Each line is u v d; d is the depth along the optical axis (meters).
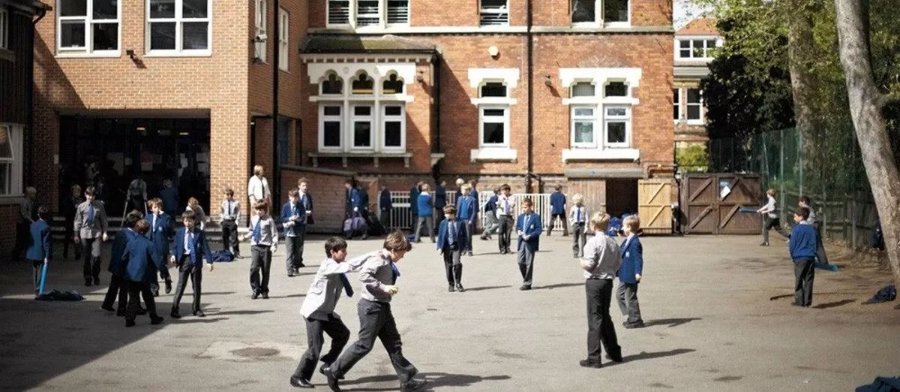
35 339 14.00
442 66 37.81
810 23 28.14
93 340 13.97
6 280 20.92
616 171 36.72
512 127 37.69
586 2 37.78
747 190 35.75
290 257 21.61
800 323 15.48
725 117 52.34
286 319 15.92
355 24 38.03
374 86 36.56
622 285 15.39
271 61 32.94
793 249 17.31
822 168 29.06
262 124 33.12
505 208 28.00
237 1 30.05
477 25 37.66
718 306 17.39
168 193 28.73
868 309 16.86
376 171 36.84
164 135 33.16
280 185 33.94
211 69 30.16
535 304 17.84
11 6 26.25
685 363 12.41
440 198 34.38
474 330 15.09
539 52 37.62
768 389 10.94
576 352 13.27
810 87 29.28
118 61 30.36
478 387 11.11
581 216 26.52
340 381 11.52
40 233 17.95
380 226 33.53
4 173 26.22
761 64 31.83
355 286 20.27
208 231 29.62
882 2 24.02
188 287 20.03
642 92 37.38
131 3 30.33
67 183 32.41
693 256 26.80
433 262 25.12
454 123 37.75
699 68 65.38
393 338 10.87
